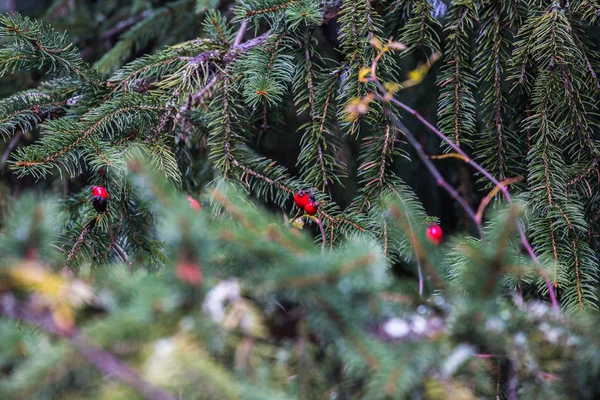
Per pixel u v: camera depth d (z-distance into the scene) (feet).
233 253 5.81
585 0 10.68
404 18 11.88
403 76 16.52
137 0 18.56
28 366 5.04
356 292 5.65
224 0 17.21
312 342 6.15
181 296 5.30
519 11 11.14
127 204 10.41
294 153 18.72
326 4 12.19
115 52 16.37
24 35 11.05
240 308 5.46
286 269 5.52
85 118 10.82
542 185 10.50
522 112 11.44
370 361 5.48
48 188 16.79
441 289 6.40
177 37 17.16
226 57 11.98
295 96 11.73
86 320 5.76
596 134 11.23
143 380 4.88
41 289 5.33
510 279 8.73
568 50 10.48
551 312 6.40
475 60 11.59
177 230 5.19
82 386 5.44
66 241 10.19
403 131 9.72
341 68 11.49
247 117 12.61
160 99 11.67
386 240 10.12
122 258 9.61
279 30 11.71
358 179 17.15
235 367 5.53
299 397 5.84
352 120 10.79
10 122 11.37
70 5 18.88
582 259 10.10
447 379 5.73
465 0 11.09
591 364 6.16
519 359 6.21
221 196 6.47
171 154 11.16
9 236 5.31
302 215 9.89
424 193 17.69
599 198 10.78
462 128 11.12
